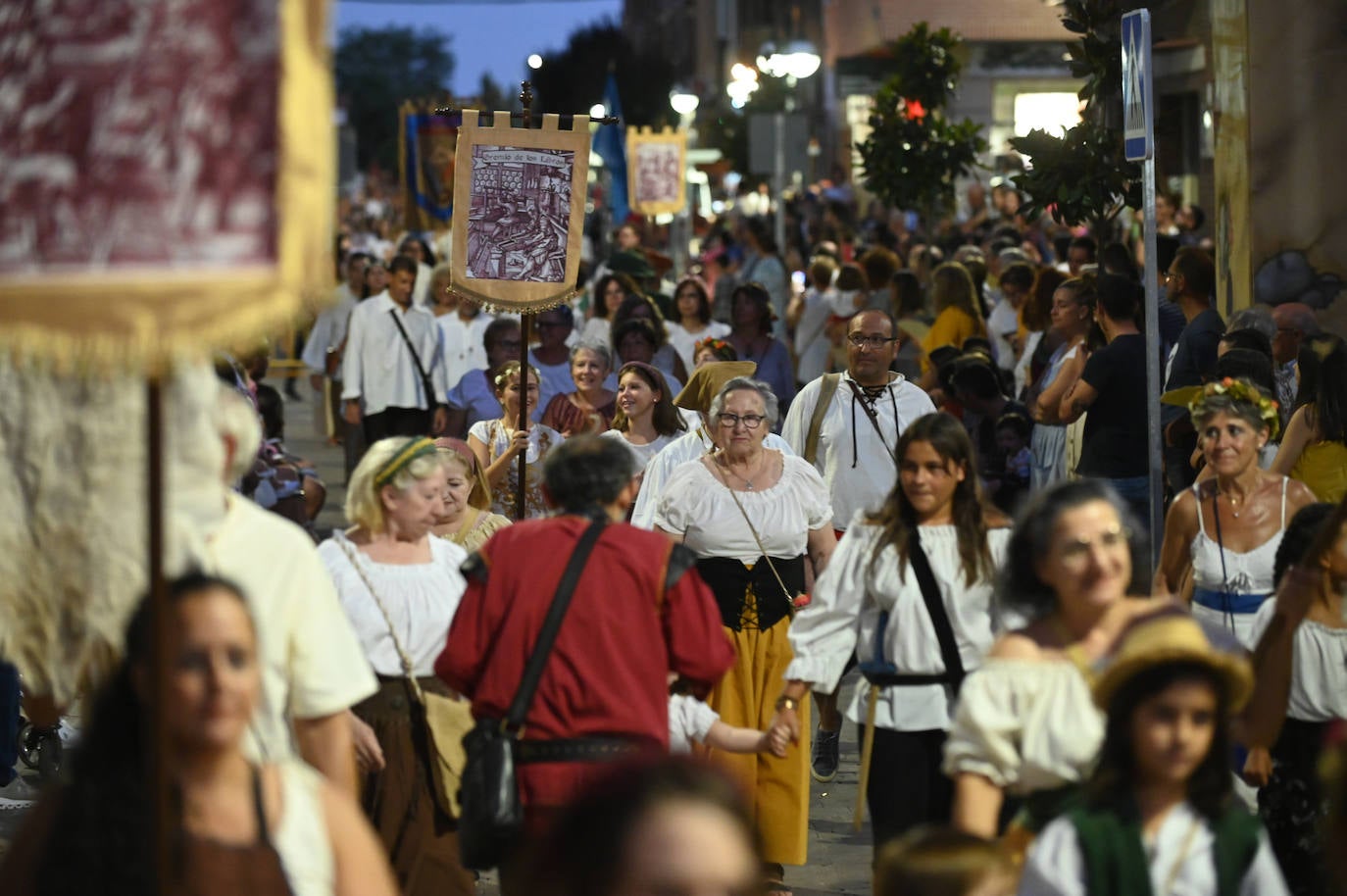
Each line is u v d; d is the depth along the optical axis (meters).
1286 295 18.03
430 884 9.25
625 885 4.00
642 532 8.40
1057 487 7.27
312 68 4.93
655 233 58.06
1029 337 21.55
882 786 8.66
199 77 4.87
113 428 6.72
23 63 4.92
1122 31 12.27
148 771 5.10
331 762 7.00
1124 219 37.09
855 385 13.91
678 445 12.61
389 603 9.30
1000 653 7.16
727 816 4.06
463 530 11.42
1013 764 7.01
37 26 4.91
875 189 32.69
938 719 8.52
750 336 20.53
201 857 5.39
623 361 17.78
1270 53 17.83
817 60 44.03
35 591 6.81
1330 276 17.95
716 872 3.99
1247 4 17.81
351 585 9.32
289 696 6.98
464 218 13.80
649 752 4.33
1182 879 6.16
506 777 7.94
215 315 4.90
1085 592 7.05
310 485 16.94
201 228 4.88
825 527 11.24
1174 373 15.37
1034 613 7.25
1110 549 7.05
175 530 6.54
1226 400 10.12
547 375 18.77
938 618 8.53
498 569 8.27
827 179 67.88
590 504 8.49
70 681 6.90
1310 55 17.75
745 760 10.66
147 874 5.34
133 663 5.48
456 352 24.77
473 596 8.29
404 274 23.55
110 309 4.90
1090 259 25.09
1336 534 8.16
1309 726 8.66
